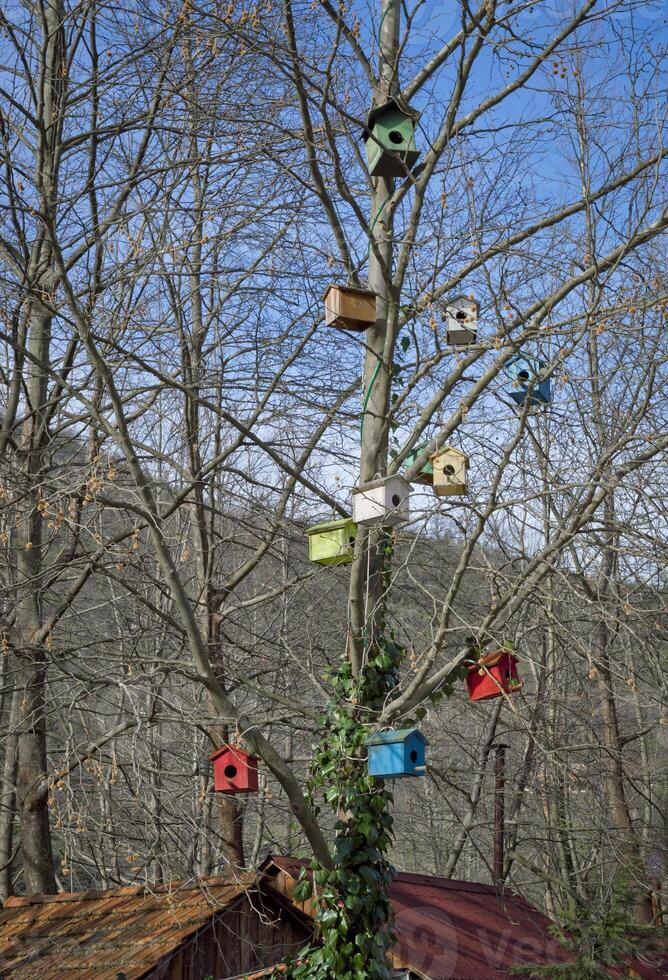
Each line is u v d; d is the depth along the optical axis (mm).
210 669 7023
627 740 12078
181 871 8859
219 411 7988
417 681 6973
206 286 10289
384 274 7676
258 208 9969
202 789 9312
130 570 10094
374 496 7121
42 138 9086
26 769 10477
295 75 7660
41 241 10242
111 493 10617
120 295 9211
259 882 8383
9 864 11141
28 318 9734
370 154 7973
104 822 10016
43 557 10109
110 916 8602
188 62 9812
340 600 10711
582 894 11023
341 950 6945
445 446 7660
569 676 11633
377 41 8305
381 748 6715
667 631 7953
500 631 7262
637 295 7773
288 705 8320
